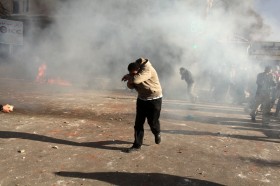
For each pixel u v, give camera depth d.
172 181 3.73
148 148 4.90
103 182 3.59
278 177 4.06
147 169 4.04
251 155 4.91
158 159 4.43
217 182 3.78
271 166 4.46
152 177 3.81
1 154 4.29
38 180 3.55
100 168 3.99
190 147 5.11
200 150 4.98
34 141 4.93
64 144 4.87
